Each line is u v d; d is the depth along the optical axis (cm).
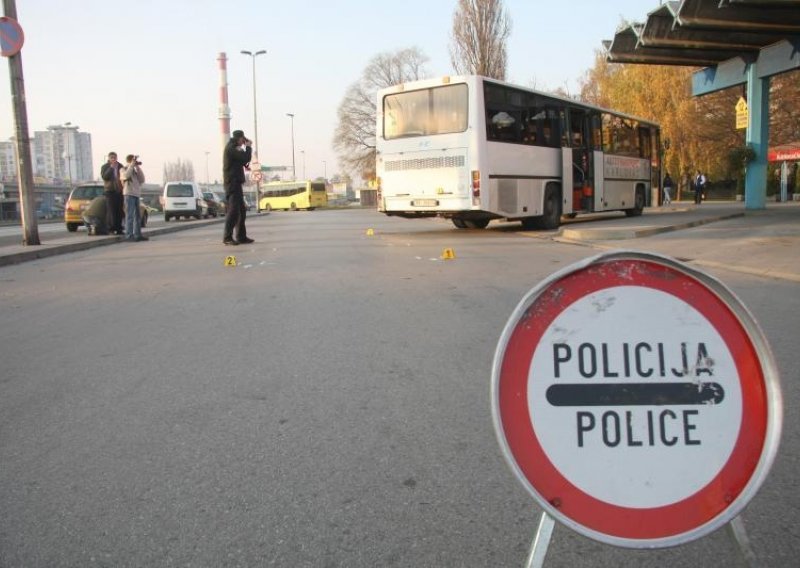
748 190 2281
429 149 1548
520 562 264
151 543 283
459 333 622
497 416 210
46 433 404
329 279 965
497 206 1554
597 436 212
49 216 6272
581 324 215
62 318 736
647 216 2264
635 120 2309
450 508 306
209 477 342
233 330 657
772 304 730
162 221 3381
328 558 269
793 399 434
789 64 1975
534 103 1703
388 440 383
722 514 207
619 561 265
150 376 512
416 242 1527
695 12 1628
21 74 1455
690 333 215
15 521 303
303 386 480
